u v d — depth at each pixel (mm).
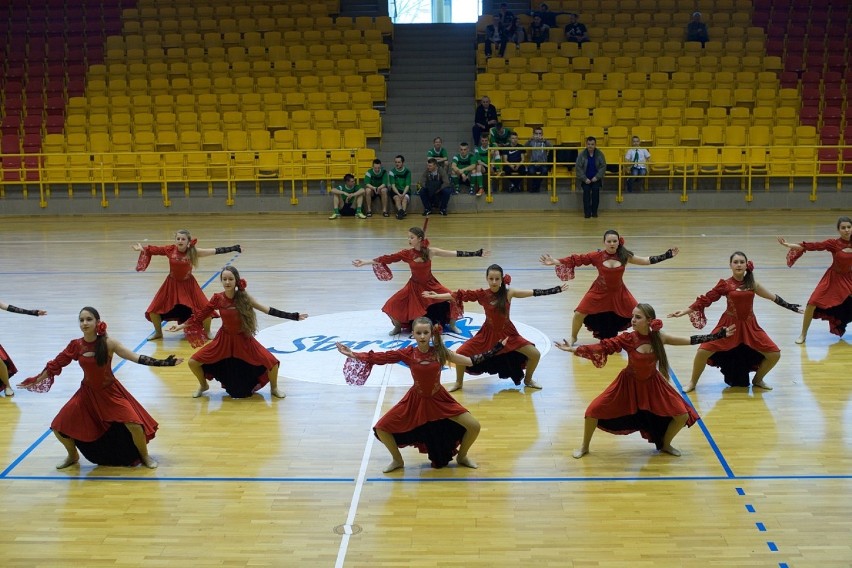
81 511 6547
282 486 6941
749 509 6473
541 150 21109
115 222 20406
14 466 7348
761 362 8898
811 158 21562
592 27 25766
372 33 25469
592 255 10227
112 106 23188
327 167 21734
